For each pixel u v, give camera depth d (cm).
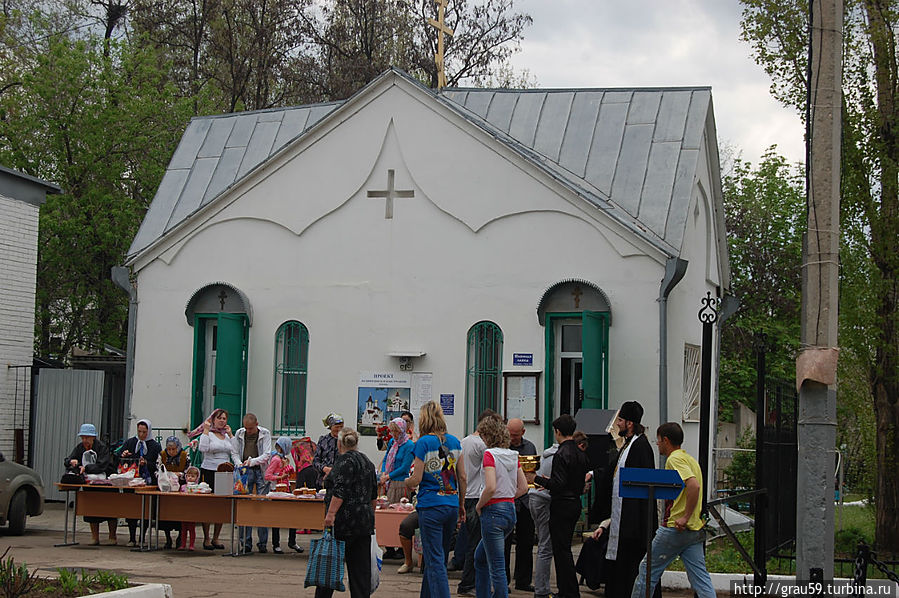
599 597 1302
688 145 2009
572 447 1200
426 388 1944
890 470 1647
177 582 1316
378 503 1507
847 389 1933
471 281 1934
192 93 3853
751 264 3647
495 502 1090
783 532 1573
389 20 3947
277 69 3909
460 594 1273
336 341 2012
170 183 2331
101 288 3238
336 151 2044
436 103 1977
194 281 2112
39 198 2348
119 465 1712
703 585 1040
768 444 1462
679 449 1062
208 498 1595
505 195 1922
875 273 1645
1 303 2244
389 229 1998
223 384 2012
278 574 1395
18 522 1819
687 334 1978
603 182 1994
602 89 2167
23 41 3603
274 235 2073
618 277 1831
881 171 1655
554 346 1878
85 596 1018
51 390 2302
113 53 3447
